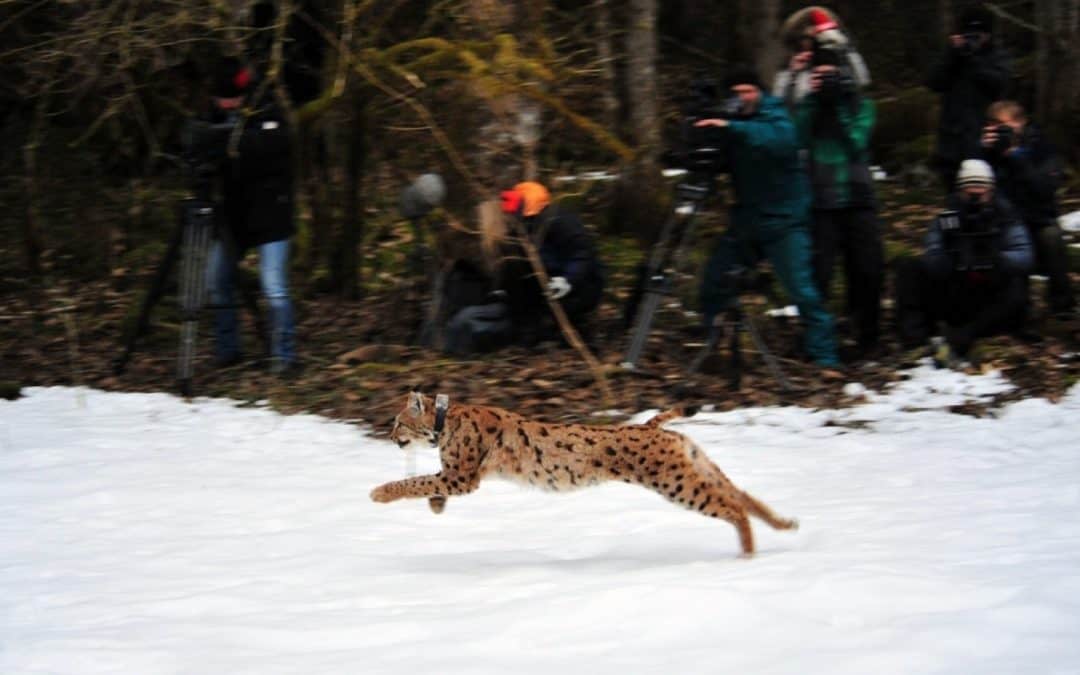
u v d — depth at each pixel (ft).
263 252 31.96
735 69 30.07
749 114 29.86
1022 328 30.89
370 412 28.66
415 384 30.04
